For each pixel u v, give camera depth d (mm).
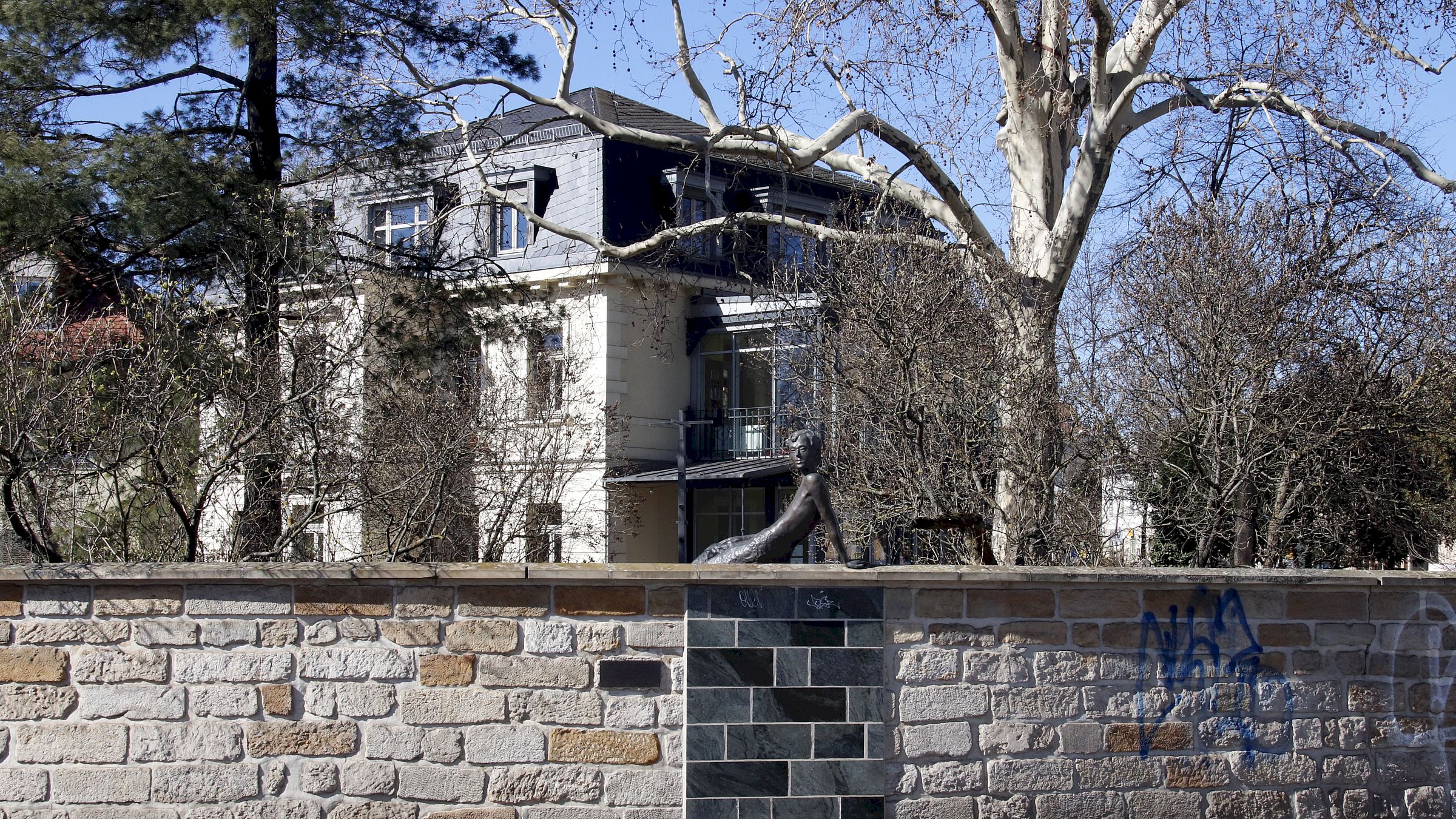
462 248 22062
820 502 8125
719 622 7531
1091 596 7789
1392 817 7934
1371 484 15609
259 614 7551
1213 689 7855
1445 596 8070
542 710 7492
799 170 17844
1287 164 17219
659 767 7469
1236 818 7805
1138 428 15758
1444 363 14781
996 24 18156
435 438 17422
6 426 11336
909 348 16109
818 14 16641
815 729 7543
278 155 19047
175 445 13414
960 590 7691
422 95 19141
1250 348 14266
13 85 17078
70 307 15930
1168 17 16922
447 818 7453
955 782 7609
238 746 7500
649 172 30828
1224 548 15633
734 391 31641
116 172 15695
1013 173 18734
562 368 23344
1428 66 16125
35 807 7516
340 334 16203
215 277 16719
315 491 14047
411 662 7512
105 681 7535
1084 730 7723
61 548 13125
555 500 20797
